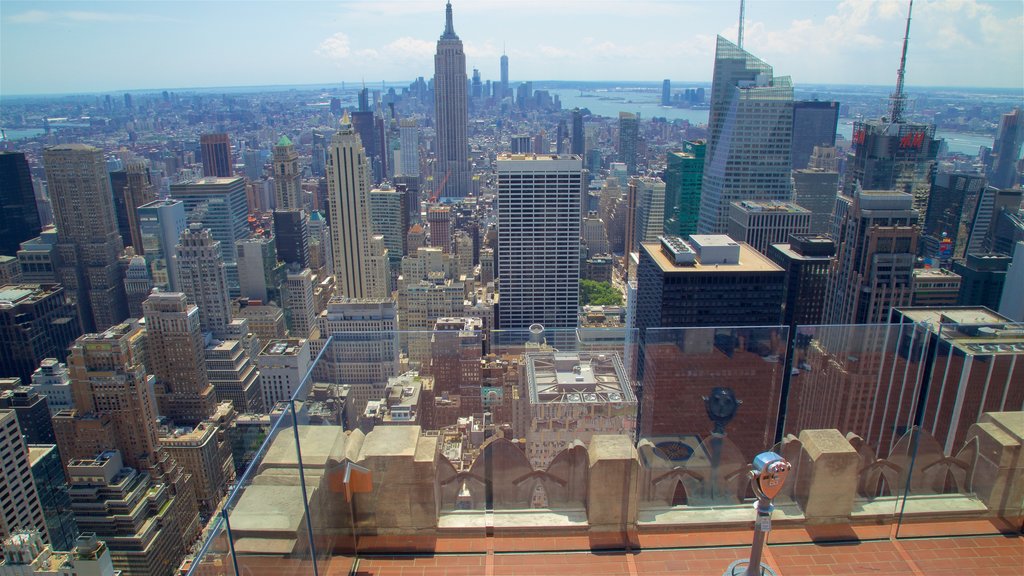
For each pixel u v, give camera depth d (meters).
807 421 10.04
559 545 8.98
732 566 7.67
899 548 9.00
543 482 9.03
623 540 9.05
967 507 9.35
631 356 9.73
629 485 8.88
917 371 10.01
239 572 6.55
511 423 9.09
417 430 8.88
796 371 9.98
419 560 8.88
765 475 7.00
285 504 7.38
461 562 8.83
